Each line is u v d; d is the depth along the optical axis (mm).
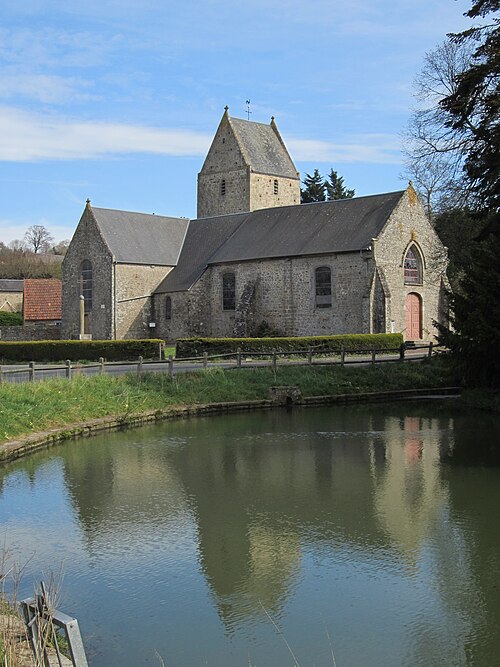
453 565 10461
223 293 47906
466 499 13789
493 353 25766
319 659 7918
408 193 43031
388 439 20047
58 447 19203
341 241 42000
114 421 22188
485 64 24719
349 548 11203
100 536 11828
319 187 81500
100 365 26812
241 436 20766
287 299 43969
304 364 31016
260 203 58219
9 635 6949
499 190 25500
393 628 8602
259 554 10969
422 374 30812
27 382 22656
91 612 9039
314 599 9391
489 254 25156
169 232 54031
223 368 29047
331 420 23719
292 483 15164
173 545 11391
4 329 53875
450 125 27141
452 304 26859
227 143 58812
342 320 41594
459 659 7906
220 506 13500
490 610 9031
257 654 8031
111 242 50125
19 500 13977
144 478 15680
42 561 10703
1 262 118438
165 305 50125
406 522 12414
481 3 25219
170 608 9156
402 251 42281
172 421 23828
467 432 21000
